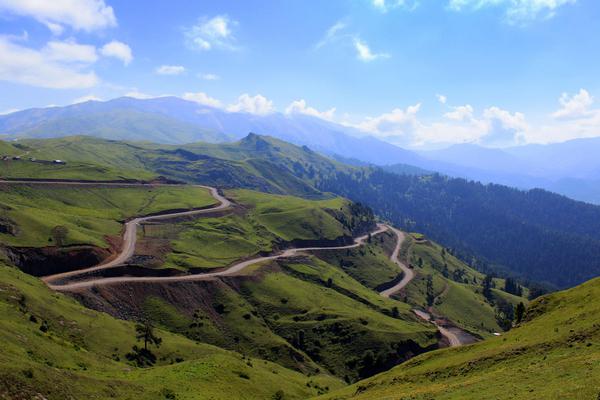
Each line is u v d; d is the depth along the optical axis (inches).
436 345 6835.6
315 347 6171.3
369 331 6387.8
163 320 5620.1
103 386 2187.5
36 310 3659.0
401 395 2237.9
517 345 2471.7
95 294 5334.6
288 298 7052.2
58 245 5940.0
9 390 1627.7
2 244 5423.2
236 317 6215.6
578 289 3203.7
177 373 3024.1
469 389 1939.0
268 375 3804.1
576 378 1653.5
